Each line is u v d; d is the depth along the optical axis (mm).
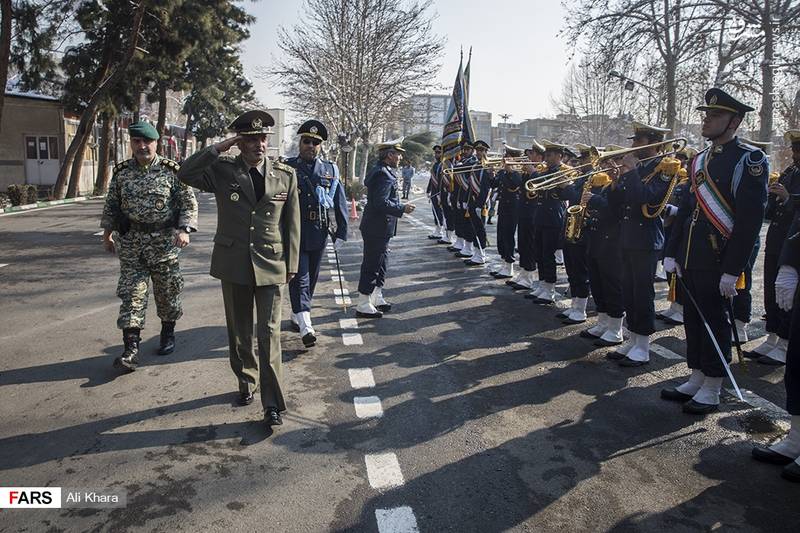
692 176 4488
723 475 3529
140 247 5059
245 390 4387
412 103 29109
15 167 25984
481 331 6402
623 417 4301
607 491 3330
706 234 4301
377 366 5258
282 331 6254
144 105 34656
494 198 17016
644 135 5277
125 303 5000
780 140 27484
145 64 21078
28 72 19609
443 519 3039
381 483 3361
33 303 7191
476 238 10570
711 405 4387
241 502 3164
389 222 6664
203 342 5785
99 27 20719
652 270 5305
